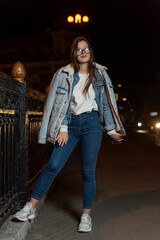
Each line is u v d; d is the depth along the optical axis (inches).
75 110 95.6
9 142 95.3
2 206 88.4
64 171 217.3
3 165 90.0
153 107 1907.0
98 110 99.2
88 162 97.9
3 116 88.7
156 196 148.9
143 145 448.8
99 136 98.1
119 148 405.7
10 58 1249.4
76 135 97.3
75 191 157.3
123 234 99.6
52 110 95.5
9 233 84.7
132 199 143.1
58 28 1171.3
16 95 102.2
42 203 130.3
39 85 1222.9
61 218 113.6
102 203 135.9
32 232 99.3
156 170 225.9
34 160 140.7
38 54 1231.5
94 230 102.7
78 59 96.0
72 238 95.3
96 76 97.6
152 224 109.7
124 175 205.0
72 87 96.0
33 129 136.2
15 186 103.9
